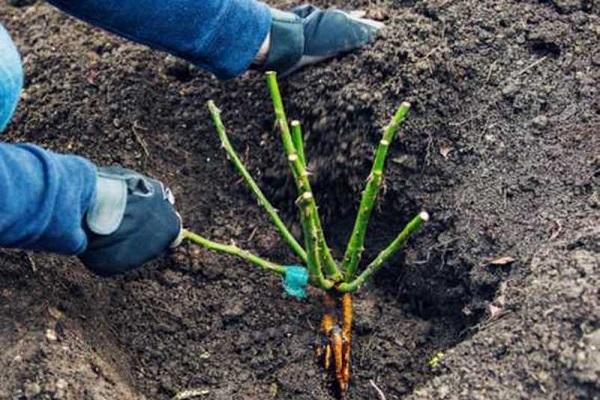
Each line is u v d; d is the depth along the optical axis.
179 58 1.73
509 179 1.63
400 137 1.66
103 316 1.61
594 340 1.42
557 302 1.46
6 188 1.42
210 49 1.62
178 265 1.68
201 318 1.65
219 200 1.75
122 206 1.52
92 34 1.84
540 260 1.52
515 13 1.73
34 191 1.44
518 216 1.60
